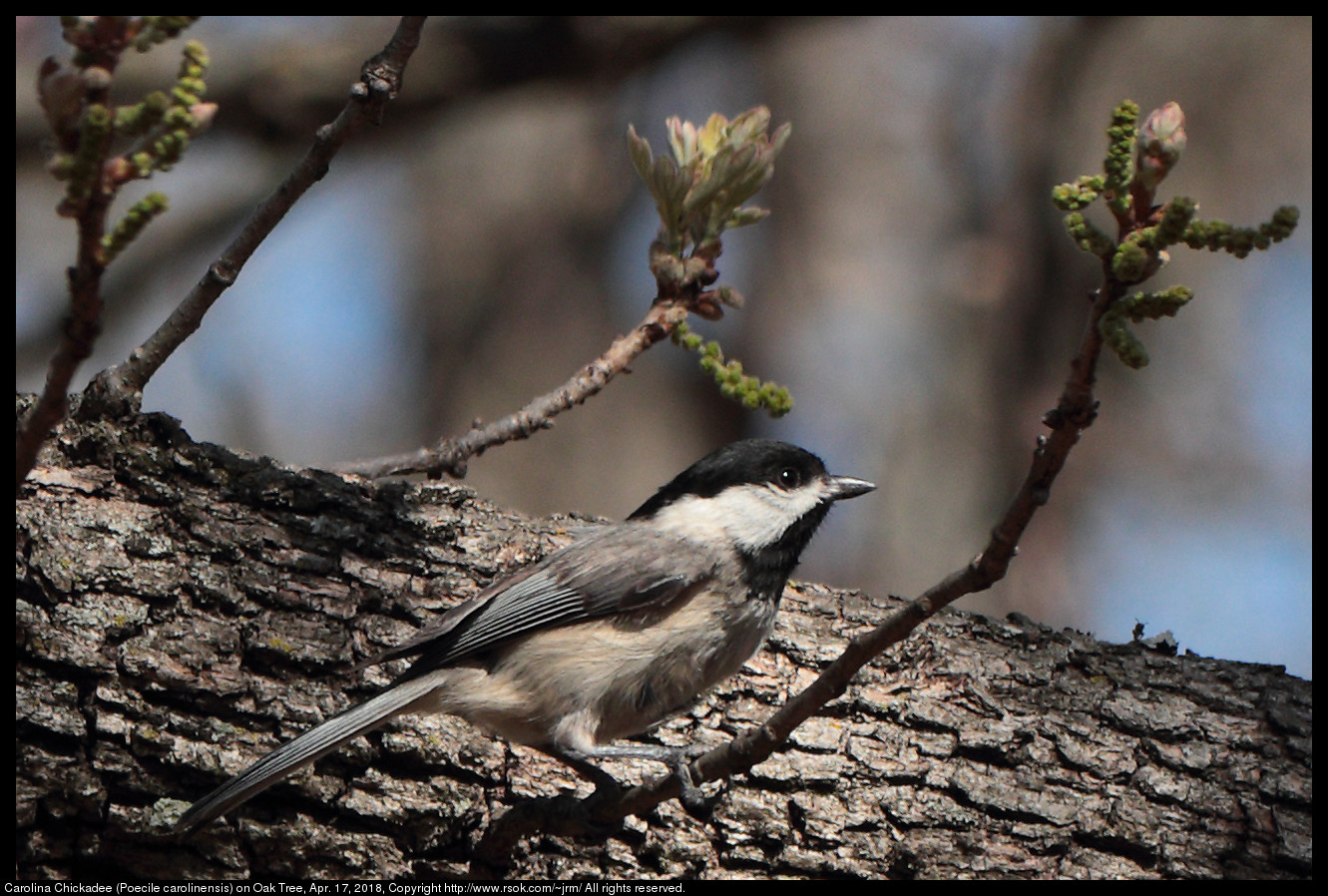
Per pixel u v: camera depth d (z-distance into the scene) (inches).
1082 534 634.8
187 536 254.1
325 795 247.0
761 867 258.7
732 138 251.8
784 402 237.3
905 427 635.5
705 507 288.2
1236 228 156.1
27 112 551.8
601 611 266.1
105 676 238.8
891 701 270.8
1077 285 639.1
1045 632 287.7
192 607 249.9
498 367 663.1
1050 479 177.0
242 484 262.4
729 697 278.5
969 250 651.5
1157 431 640.4
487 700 258.7
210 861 240.7
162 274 616.7
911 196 660.1
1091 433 642.8
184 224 615.8
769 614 281.0
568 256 668.7
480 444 283.1
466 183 687.1
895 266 652.7
